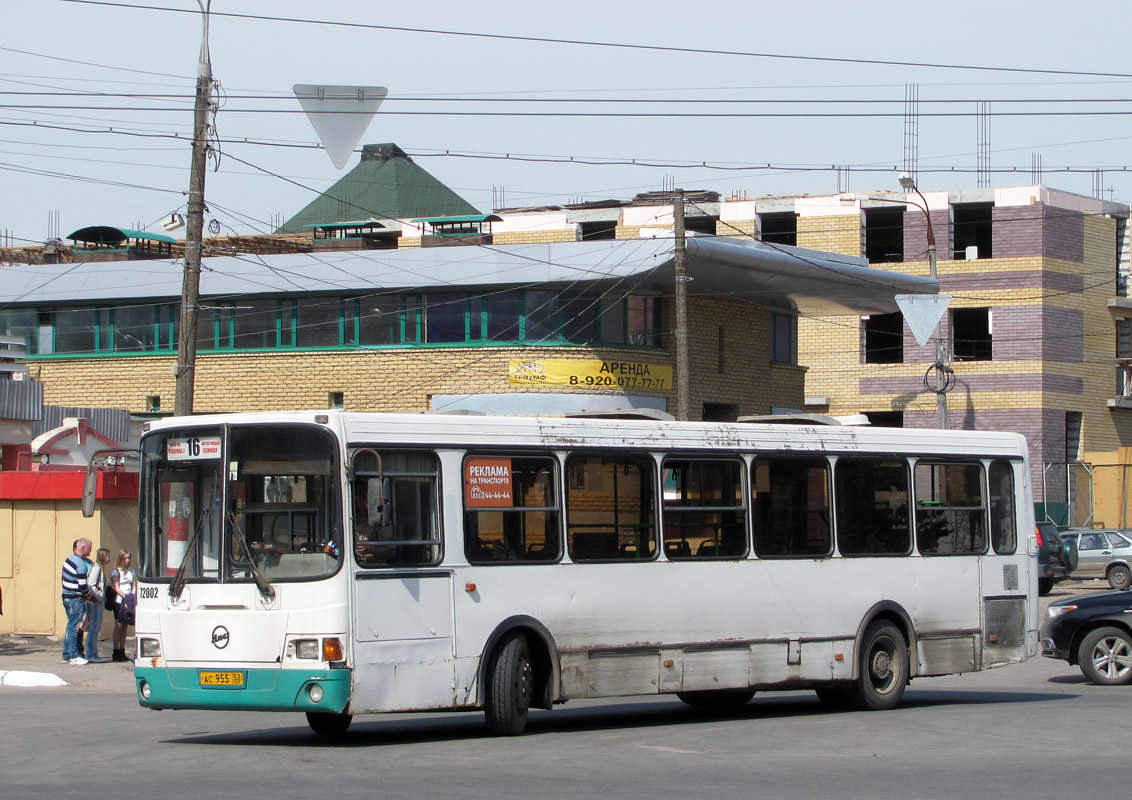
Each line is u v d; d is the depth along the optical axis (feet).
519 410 116.78
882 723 47.83
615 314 121.19
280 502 40.19
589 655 44.70
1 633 78.74
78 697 59.67
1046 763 38.32
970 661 55.42
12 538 78.89
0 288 126.72
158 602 40.98
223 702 39.68
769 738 43.62
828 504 51.83
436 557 41.60
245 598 39.78
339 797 31.37
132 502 79.66
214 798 31.19
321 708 38.68
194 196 72.79
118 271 124.16
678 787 33.58
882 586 52.85
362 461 40.24
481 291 118.52
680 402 95.55
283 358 122.31
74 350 127.54
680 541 47.55
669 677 46.52
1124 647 63.82
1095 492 180.24
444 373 118.52
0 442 94.53
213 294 122.11
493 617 42.65
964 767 37.45
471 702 41.93
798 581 50.37
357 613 39.45
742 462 49.60
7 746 41.16
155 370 124.16
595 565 45.21
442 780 34.27
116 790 32.40
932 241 139.54
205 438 41.16
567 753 39.63
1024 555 57.93
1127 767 37.55
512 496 43.68
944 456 55.72
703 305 130.21
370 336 120.88
